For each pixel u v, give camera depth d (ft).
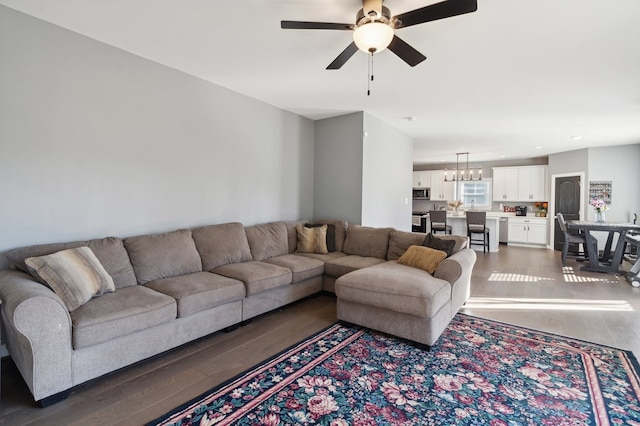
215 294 8.67
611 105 13.80
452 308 10.03
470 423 5.69
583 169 23.72
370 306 9.31
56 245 7.94
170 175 10.80
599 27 7.71
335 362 7.75
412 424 5.66
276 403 6.19
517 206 30.01
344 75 10.97
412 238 12.65
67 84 8.42
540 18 7.36
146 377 7.06
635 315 11.08
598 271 17.72
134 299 7.41
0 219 7.51
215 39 8.68
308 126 16.63
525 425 5.65
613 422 5.73
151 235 9.80
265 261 12.12
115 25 8.10
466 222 25.88
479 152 26.25
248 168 13.51
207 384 6.82
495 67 10.12
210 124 11.94
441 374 7.26
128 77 9.59
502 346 8.66
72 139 8.57
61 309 6.03
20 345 6.05
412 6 7.06
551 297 13.09
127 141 9.67
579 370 7.47
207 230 11.19
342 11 7.29
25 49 7.72
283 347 8.54
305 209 16.62
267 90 12.63
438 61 9.70
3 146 7.51
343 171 15.88
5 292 6.11
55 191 8.32
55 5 7.30
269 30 8.16
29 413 5.81
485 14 7.21
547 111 14.79
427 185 33.91
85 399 6.25
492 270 18.17
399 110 14.98
